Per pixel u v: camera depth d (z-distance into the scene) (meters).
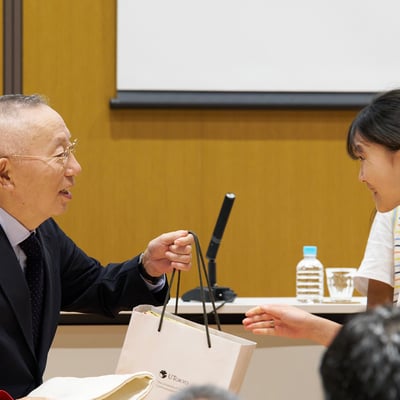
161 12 6.66
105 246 6.80
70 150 3.54
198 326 3.31
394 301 4.09
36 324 3.52
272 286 6.89
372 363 1.12
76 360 4.43
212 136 6.87
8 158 3.41
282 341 4.45
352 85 6.77
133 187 6.82
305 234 6.91
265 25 6.71
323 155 6.93
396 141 3.36
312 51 6.74
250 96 6.73
